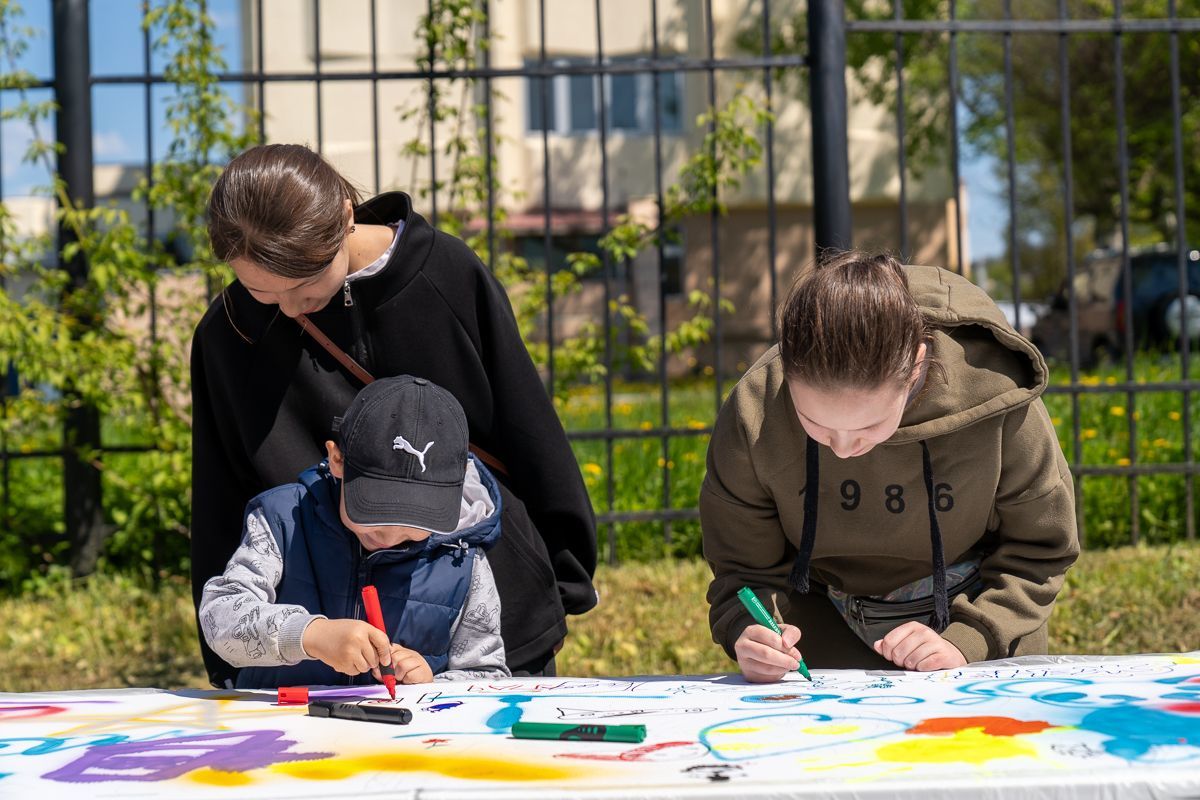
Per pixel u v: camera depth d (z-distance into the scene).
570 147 16.86
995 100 18.20
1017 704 1.66
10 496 5.67
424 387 2.18
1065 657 2.09
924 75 17.45
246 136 5.34
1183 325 5.29
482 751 1.50
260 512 2.25
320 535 2.22
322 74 5.08
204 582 2.53
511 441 2.50
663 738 1.54
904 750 1.42
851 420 1.87
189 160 5.30
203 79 5.18
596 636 4.59
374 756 1.50
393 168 14.54
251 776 1.43
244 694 2.02
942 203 17.75
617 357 5.95
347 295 2.38
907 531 2.28
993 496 2.24
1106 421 6.76
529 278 5.96
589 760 1.43
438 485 2.11
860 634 2.51
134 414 5.35
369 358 2.43
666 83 16.95
